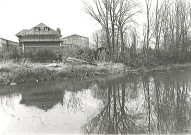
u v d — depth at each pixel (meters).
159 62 30.88
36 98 10.63
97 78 18.66
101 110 8.35
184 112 7.93
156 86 14.23
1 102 9.73
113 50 29.38
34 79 15.88
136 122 6.86
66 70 18.75
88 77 19.34
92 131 6.04
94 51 30.11
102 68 22.36
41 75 16.47
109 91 12.60
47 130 6.09
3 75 14.91
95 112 8.05
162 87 13.71
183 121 6.87
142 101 9.92
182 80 16.53
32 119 7.11
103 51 28.75
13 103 9.52
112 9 30.70
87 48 30.23
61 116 7.48
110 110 8.36
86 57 26.25
